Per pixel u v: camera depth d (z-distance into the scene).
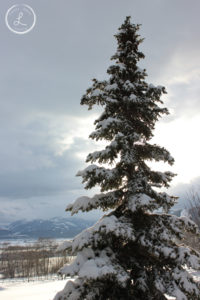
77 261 5.21
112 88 6.83
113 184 6.84
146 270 5.52
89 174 6.09
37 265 64.44
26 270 65.69
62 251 5.66
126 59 7.30
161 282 5.12
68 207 6.34
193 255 5.38
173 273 5.30
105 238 5.44
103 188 6.86
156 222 5.83
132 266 5.57
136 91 6.96
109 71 7.30
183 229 6.03
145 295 5.25
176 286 5.03
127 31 7.75
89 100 6.93
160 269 5.47
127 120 6.73
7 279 57.03
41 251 80.12
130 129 6.46
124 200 6.30
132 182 6.12
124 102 6.81
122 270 4.87
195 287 5.00
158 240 5.48
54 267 61.81
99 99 6.88
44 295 20.31
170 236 5.43
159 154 6.72
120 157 6.57
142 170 6.38
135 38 7.81
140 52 7.60
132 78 7.43
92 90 7.26
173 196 6.32
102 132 6.47
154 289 5.25
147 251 5.48
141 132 7.41
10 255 80.56
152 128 7.60
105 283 5.21
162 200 6.06
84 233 5.61
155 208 5.42
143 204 5.31
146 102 6.81
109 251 5.51
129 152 6.23
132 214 5.98
